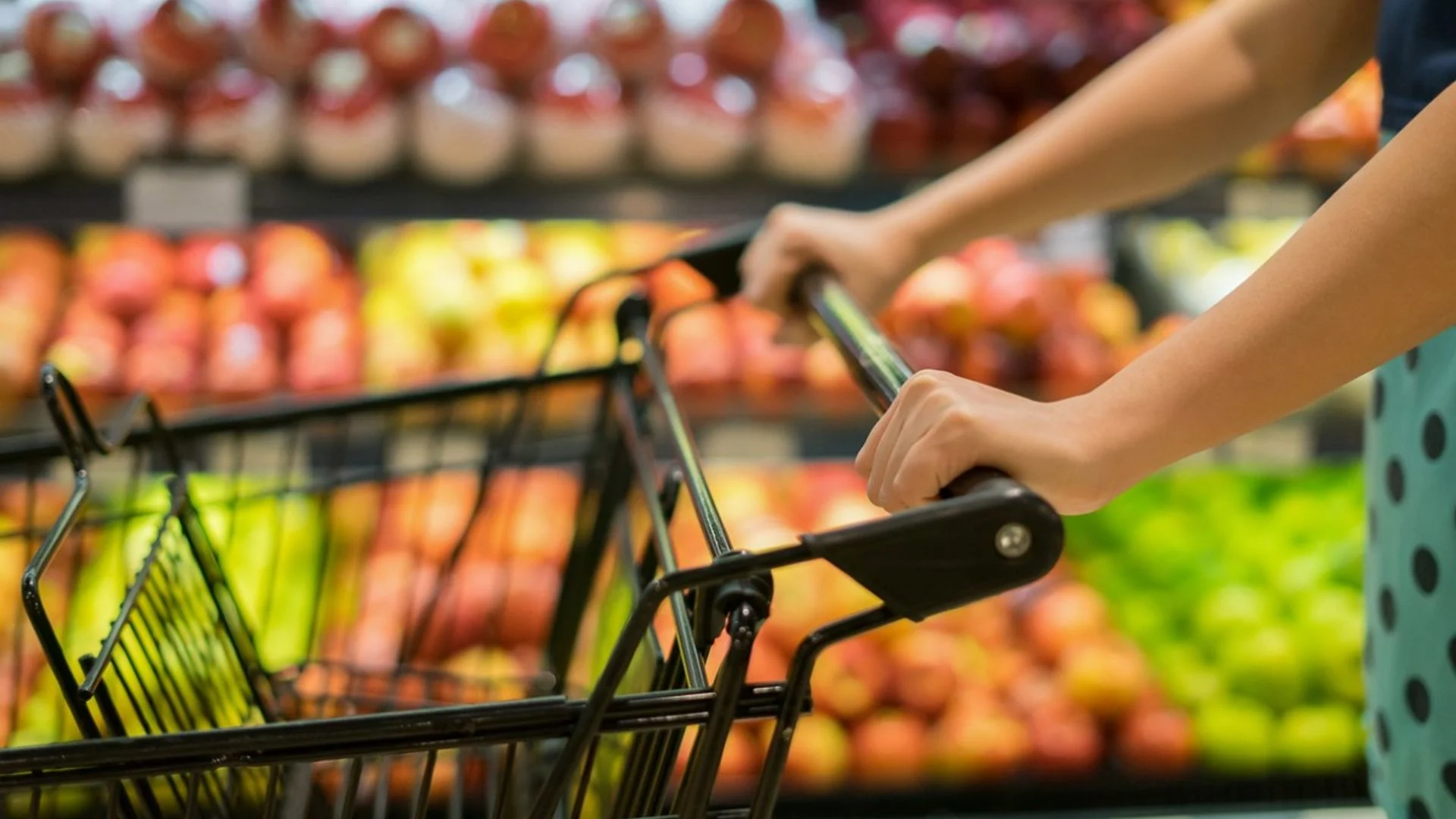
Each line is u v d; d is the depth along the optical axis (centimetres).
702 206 199
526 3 197
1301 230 65
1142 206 197
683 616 73
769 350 197
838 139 196
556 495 185
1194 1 231
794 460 199
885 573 57
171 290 214
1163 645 193
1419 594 89
